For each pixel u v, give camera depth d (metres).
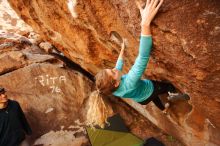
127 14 2.60
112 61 4.19
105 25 3.26
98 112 2.70
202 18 2.18
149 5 2.28
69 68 6.10
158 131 5.43
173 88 3.24
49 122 5.64
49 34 4.86
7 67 5.91
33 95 5.77
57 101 5.81
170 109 3.99
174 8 2.25
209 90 2.51
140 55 2.46
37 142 5.41
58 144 5.38
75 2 3.23
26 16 4.75
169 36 2.35
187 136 4.32
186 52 2.33
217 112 2.79
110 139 5.41
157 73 3.07
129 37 2.96
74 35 4.05
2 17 7.43
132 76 2.56
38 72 5.90
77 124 5.66
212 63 2.27
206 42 2.20
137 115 5.79
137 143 5.32
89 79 6.07
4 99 4.68
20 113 4.94
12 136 4.76
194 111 3.69
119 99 5.96
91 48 4.08
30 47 6.49
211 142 3.82
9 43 6.34
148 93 2.98
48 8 3.94
